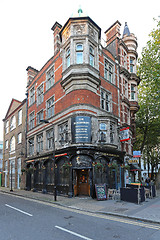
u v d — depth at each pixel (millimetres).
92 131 16516
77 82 16906
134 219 8992
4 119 37500
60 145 18297
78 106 16391
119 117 21047
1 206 12883
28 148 26266
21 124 29438
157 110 25703
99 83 18078
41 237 6555
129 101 24422
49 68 22609
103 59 20172
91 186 15336
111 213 10016
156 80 21453
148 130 28422
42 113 23766
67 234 6855
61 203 13461
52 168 19438
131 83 25016
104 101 19312
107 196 14625
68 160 16156
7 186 31875
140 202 12664
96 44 18438
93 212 10742
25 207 12430
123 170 19406
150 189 15789
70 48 17453
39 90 25453
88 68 16844
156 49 21875
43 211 11062
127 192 13391
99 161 16469
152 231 7152
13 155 31000
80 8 18609
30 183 24453
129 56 25516
